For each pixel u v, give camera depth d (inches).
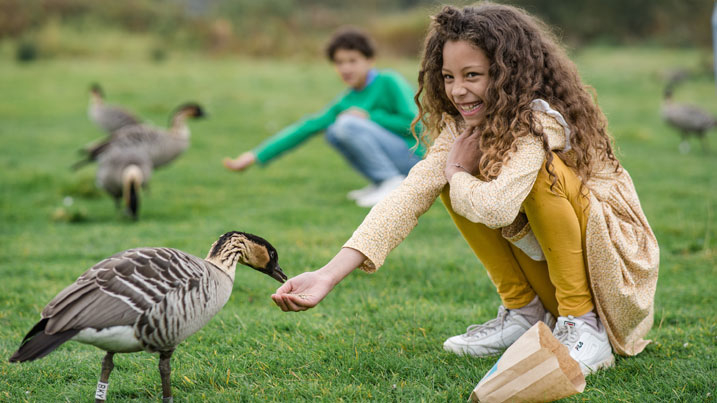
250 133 517.0
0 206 308.0
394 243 124.8
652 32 1446.9
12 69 873.5
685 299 178.5
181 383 130.0
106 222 287.6
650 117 611.5
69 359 142.3
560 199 119.3
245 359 140.2
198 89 731.4
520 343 106.9
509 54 115.6
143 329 107.6
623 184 132.3
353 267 121.6
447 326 159.3
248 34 1190.3
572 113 120.9
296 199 323.3
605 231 122.3
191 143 474.3
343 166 412.2
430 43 125.2
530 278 135.7
